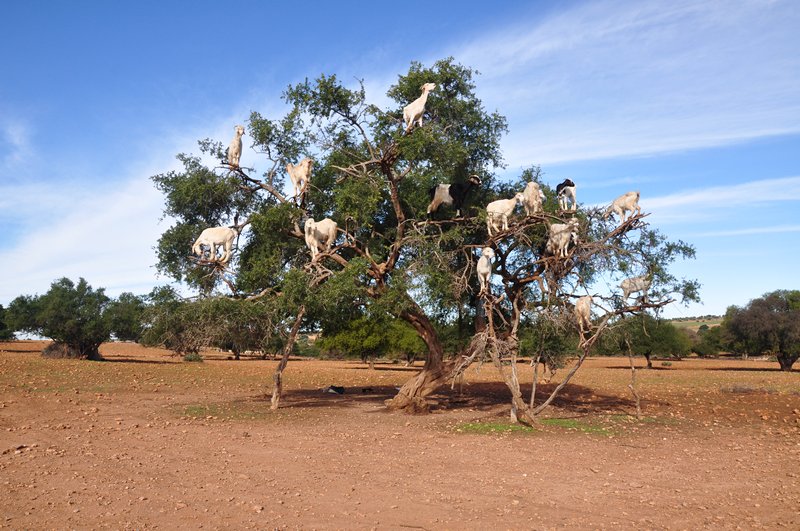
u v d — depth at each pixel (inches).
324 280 657.6
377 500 314.2
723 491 343.6
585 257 551.8
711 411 750.5
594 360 3014.3
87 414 601.6
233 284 715.4
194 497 313.0
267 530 263.9
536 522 280.8
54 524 265.9
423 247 609.6
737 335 2161.7
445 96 719.7
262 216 647.1
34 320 1672.0
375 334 1828.2
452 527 272.5
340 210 642.2
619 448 480.7
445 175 730.8
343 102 639.1
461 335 801.6
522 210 688.4
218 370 1418.6
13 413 577.9
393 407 706.2
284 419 629.0
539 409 585.9
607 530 271.0
